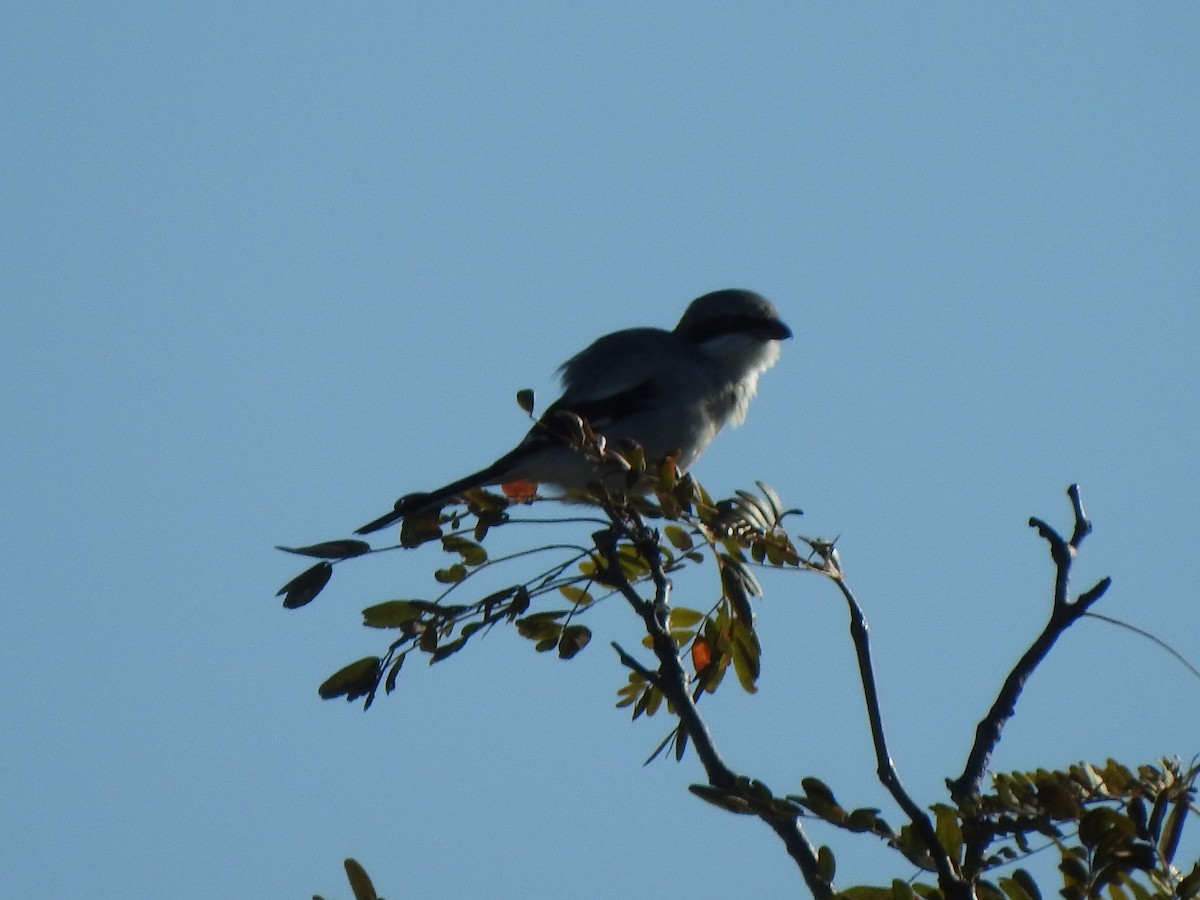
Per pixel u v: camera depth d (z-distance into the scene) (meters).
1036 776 8.18
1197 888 7.62
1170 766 8.27
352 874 8.12
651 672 8.98
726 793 7.86
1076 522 9.24
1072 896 7.66
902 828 7.77
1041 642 8.79
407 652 10.12
